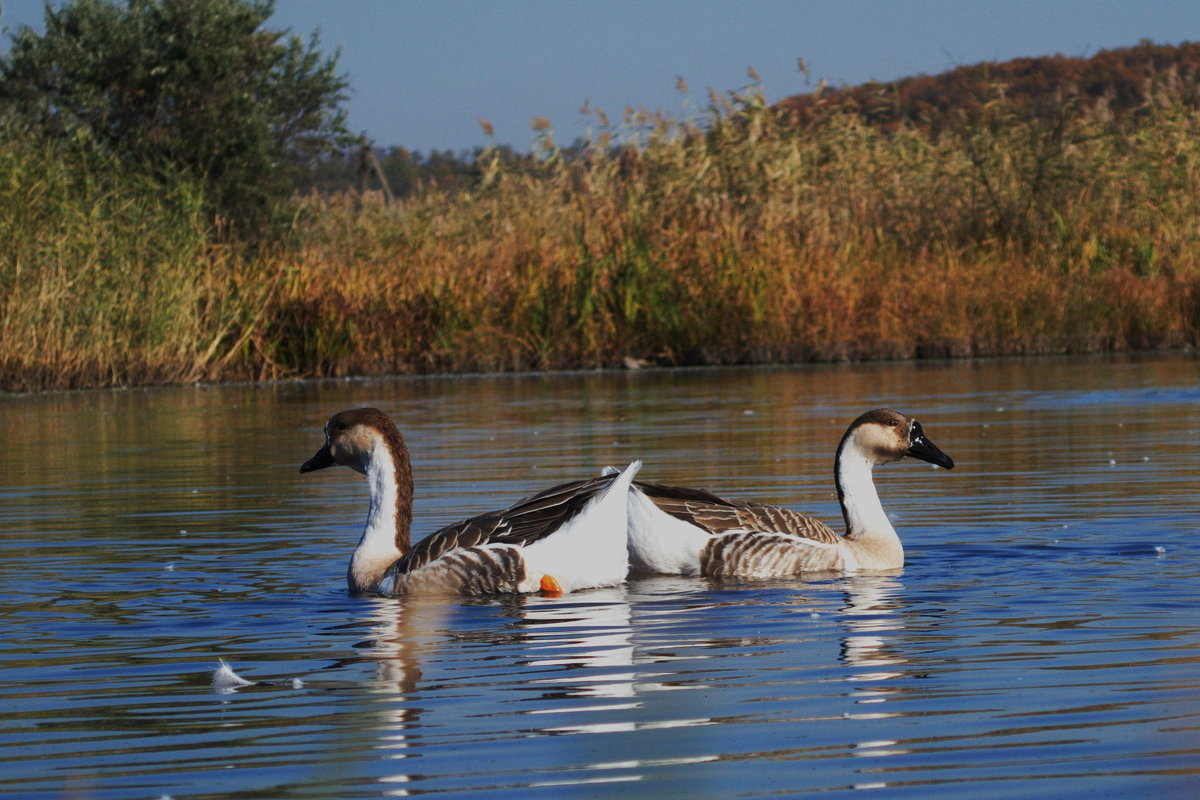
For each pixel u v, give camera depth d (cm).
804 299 3306
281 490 1397
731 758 525
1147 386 2422
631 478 912
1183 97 4269
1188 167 3919
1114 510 1155
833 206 3584
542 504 900
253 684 653
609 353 3266
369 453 942
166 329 2989
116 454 1738
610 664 676
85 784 514
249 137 3962
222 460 1662
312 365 3153
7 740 571
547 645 722
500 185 3406
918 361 3266
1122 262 3791
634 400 2377
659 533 927
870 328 3316
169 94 3956
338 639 748
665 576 932
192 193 3378
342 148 4384
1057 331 3466
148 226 3108
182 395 2711
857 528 980
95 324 2886
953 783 492
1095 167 3894
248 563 998
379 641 741
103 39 4000
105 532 1140
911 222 3716
